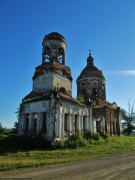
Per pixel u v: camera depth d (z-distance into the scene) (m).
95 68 39.78
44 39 29.83
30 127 22.75
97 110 31.86
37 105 22.69
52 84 26.05
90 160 12.66
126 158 13.53
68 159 12.92
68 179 7.85
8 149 16.88
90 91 37.47
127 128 48.50
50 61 27.64
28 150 17.44
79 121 24.50
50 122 20.64
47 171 9.33
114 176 8.39
